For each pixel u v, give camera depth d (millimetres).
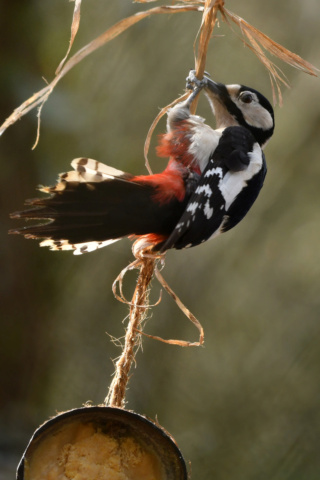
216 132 5480
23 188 11742
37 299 12617
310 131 16125
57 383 13250
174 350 15703
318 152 16344
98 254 14938
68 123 11555
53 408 12906
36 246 12547
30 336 12555
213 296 16281
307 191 16578
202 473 14688
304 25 15406
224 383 15789
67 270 13570
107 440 4348
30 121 11430
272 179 16656
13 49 11281
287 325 16453
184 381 15570
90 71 12836
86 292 14570
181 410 15359
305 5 15391
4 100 11180
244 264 16641
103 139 12953
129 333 5082
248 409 15508
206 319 16172
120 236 4828
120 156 13602
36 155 11742
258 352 16281
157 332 15742
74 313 14133
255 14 15414
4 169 11609
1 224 11898
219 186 5168
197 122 5434
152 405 15188
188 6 5523
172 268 16141
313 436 14984
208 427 15188
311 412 15383
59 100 11562
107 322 14773
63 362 13500
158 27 13562
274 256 16750
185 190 5051
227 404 15594
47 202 4711
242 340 16297
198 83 5648
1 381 12320
